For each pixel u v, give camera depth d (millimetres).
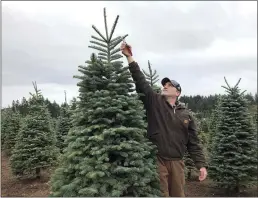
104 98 4547
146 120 5395
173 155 4977
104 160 4453
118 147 4355
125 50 5164
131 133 4684
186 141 5211
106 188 4367
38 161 12539
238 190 11508
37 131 12750
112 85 4707
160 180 4891
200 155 5336
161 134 4965
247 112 11992
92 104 4707
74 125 4934
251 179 11422
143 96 5156
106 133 4387
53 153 12664
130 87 5020
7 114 22562
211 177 11758
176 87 5184
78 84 4781
